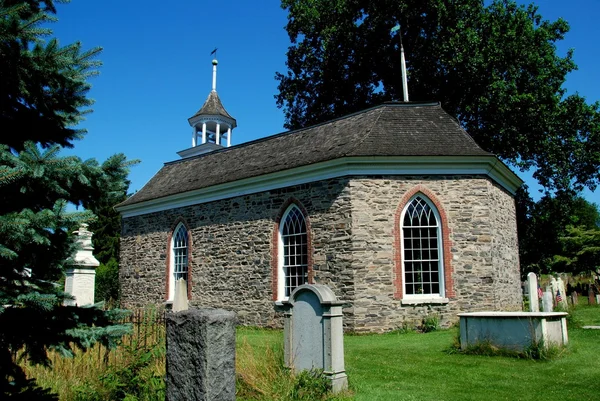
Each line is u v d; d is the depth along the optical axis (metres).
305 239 18.72
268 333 17.42
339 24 31.56
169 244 24.59
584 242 40.66
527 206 30.78
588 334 14.14
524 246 31.66
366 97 32.91
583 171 29.11
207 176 24.33
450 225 17.44
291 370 8.41
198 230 23.08
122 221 27.83
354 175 17.39
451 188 17.67
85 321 6.39
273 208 19.92
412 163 17.52
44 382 7.82
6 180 5.26
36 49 5.97
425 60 28.88
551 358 10.51
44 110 6.64
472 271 17.28
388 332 16.45
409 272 17.28
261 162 21.98
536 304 14.52
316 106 33.69
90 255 16.88
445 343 13.02
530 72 27.95
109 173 6.77
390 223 17.19
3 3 5.86
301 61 34.03
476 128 28.62
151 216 25.97
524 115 26.75
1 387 5.80
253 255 20.45
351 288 16.73
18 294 5.54
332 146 19.34
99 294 28.70
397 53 31.12
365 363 10.63
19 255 5.75
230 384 5.38
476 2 28.33
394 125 19.16
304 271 18.58
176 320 5.58
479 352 11.31
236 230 21.30
